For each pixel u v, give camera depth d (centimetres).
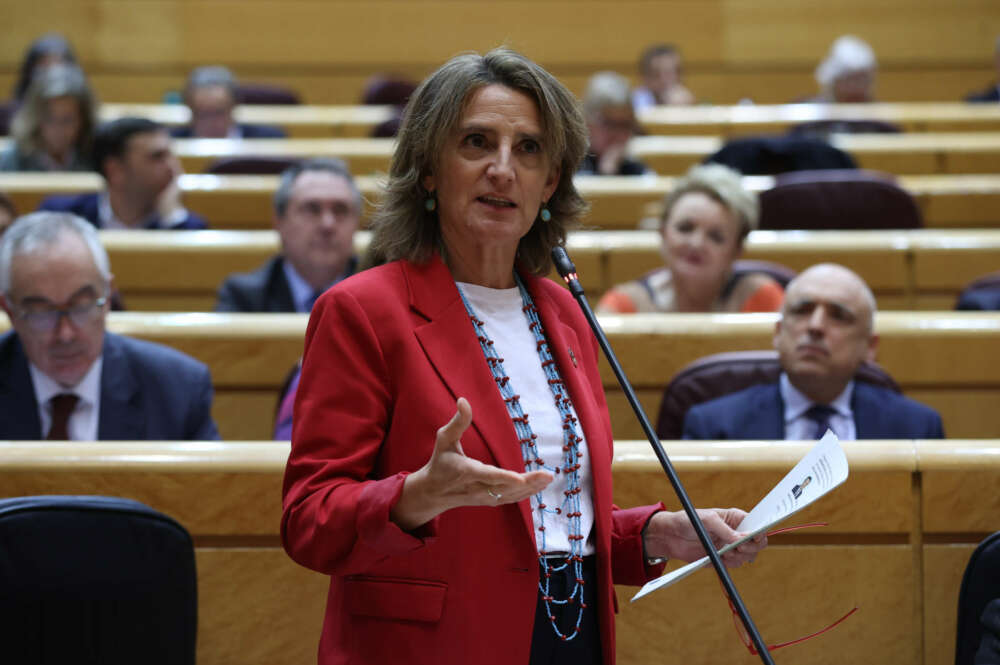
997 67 1123
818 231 677
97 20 1312
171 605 272
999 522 318
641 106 1143
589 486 229
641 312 551
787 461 319
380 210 236
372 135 951
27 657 259
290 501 210
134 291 629
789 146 757
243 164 805
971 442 325
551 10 1303
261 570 320
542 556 220
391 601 212
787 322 420
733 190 541
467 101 228
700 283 541
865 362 441
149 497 319
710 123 1020
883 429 416
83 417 394
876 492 319
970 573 283
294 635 319
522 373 231
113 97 1314
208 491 320
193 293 630
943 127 1016
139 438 395
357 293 221
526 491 186
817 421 418
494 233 227
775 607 318
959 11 1305
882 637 318
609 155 826
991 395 499
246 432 491
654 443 226
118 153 677
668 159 889
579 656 221
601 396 245
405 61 1311
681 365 486
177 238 631
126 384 399
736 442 329
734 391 435
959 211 763
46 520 260
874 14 1306
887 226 677
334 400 214
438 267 231
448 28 1307
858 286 416
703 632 318
